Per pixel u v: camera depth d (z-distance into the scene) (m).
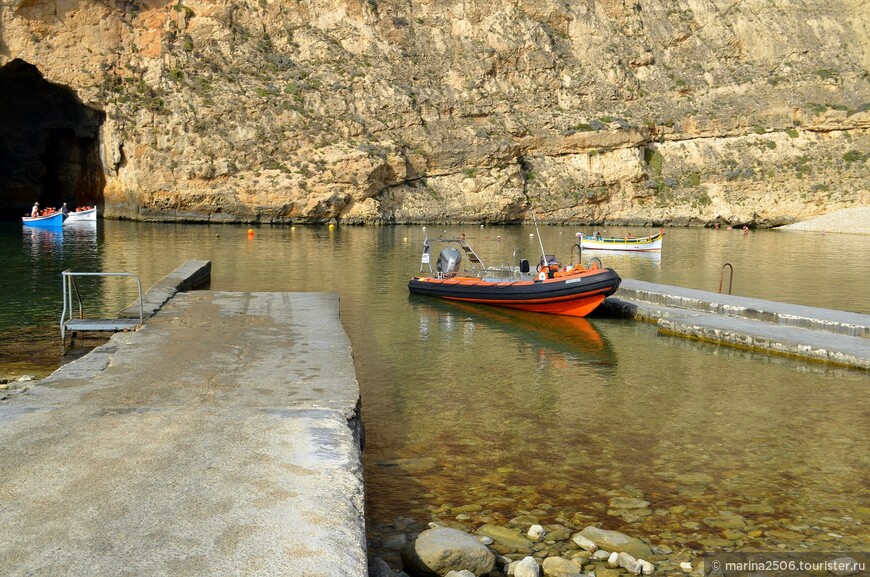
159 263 32.59
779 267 37.22
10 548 4.95
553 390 13.43
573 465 9.59
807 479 9.25
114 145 61.59
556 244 49.62
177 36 68.50
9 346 15.45
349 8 77.50
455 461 9.66
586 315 21.16
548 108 79.19
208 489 5.96
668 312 19.95
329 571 4.84
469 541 6.85
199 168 61.69
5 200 66.56
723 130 81.56
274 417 8.00
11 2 59.34
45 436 7.14
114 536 5.16
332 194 63.34
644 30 89.31
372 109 70.81
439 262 25.72
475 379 14.16
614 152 76.38
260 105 66.25
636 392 13.36
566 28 86.50
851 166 77.94
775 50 89.38
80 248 38.97
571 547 7.28
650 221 75.00
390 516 7.90
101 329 14.48
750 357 16.14
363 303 23.28
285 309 16.31
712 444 10.52
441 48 79.44
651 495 8.66
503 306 22.48
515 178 72.56
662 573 6.82
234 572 4.78
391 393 13.04
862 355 14.77
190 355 11.40
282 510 5.65
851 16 92.31
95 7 62.72
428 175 71.56
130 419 7.78
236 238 48.12
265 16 74.38
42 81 64.50
